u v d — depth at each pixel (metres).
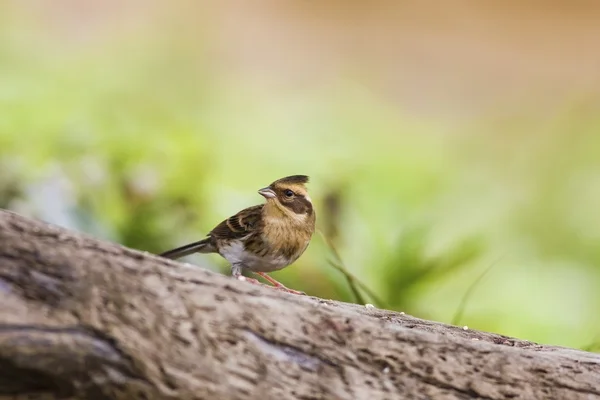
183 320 5.12
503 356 5.79
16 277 4.90
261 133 18.70
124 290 5.07
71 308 4.90
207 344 5.13
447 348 5.71
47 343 4.77
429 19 26.44
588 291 14.91
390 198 16.64
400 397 5.45
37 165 12.68
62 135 14.36
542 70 24.27
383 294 11.15
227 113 19.72
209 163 14.88
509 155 19.95
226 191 14.66
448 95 23.00
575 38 25.81
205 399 5.04
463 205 17.58
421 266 11.30
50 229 5.18
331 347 5.45
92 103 17.72
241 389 5.12
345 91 22.30
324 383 5.32
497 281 14.64
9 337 4.72
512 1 27.42
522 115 22.16
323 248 11.80
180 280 5.28
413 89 23.08
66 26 21.95
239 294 5.40
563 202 18.00
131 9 23.00
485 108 22.55
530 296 14.61
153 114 18.16
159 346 5.01
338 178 15.37
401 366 5.55
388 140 19.97
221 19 24.09
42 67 19.19
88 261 5.09
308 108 20.86
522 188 18.53
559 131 21.02
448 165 19.09
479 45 25.36
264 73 22.36
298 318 5.46
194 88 20.41
